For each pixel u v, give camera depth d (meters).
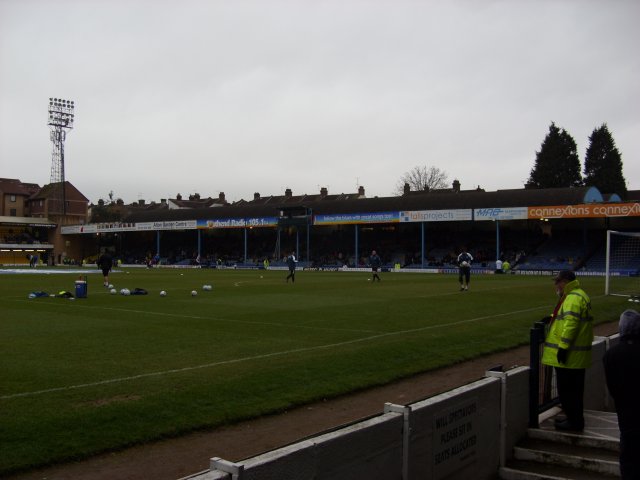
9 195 101.06
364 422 4.86
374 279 42.22
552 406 8.35
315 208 71.44
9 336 14.09
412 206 64.31
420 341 13.38
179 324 16.47
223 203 109.38
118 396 8.34
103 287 31.98
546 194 57.50
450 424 5.82
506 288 32.50
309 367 10.45
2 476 5.70
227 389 8.84
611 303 23.17
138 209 116.06
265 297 25.94
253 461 3.83
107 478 5.82
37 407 7.73
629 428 5.16
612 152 79.75
